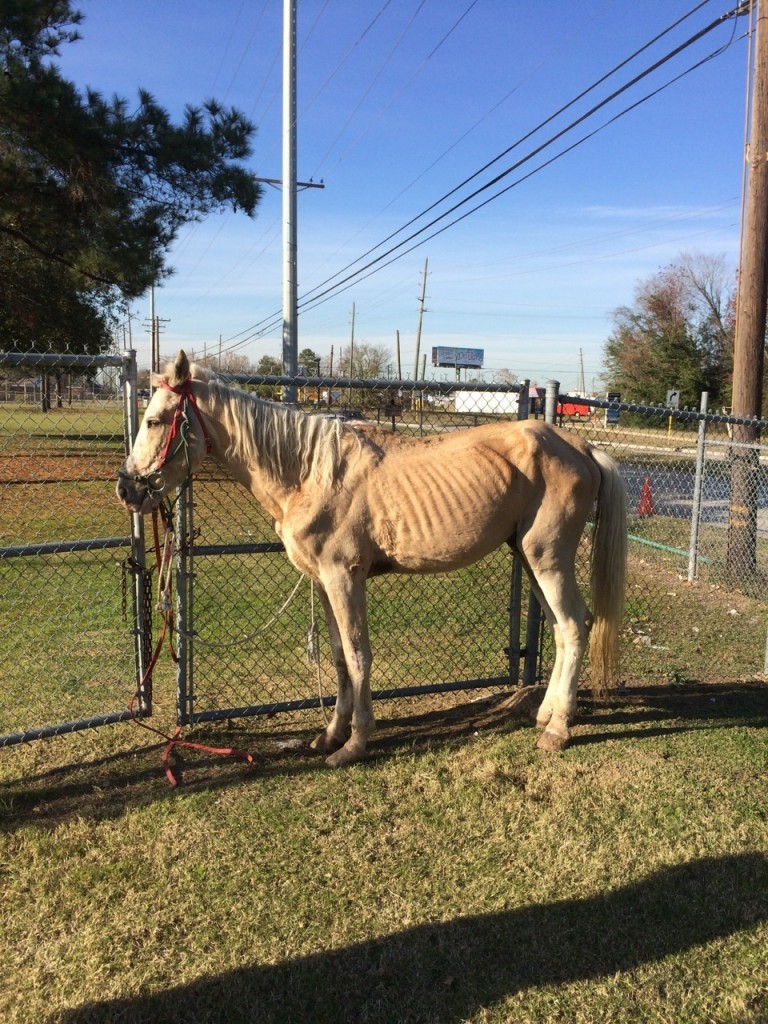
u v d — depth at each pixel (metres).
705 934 2.43
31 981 2.22
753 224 7.28
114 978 2.23
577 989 2.20
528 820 3.10
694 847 2.90
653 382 40.03
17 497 9.93
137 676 3.77
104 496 10.25
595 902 2.58
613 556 3.84
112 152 12.38
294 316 13.43
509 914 2.51
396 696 4.18
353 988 2.20
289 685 4.52
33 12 12.57
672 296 40.56
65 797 3.24
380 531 3.47
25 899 2.59
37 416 16.20
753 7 7.25
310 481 3.42
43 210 12.49
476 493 3.49
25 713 4.00
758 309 7.23
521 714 4.14
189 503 3.73
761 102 7.12
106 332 17.33
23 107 11.36
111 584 6.54
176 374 3.33
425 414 5.89
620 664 5.01
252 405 3.42
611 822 3.07
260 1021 2.08
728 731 3.96
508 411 5.82
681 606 6.49
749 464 7.22
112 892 2.61
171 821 3.05
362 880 2.70
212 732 3.88
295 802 3.21
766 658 4.86
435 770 3.51
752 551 7.24
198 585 6.41
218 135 12.95
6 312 15.20
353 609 3.49
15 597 6.14
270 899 2.59
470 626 5.68
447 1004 2.14
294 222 13.24
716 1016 2.11
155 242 13.49
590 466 3.78
